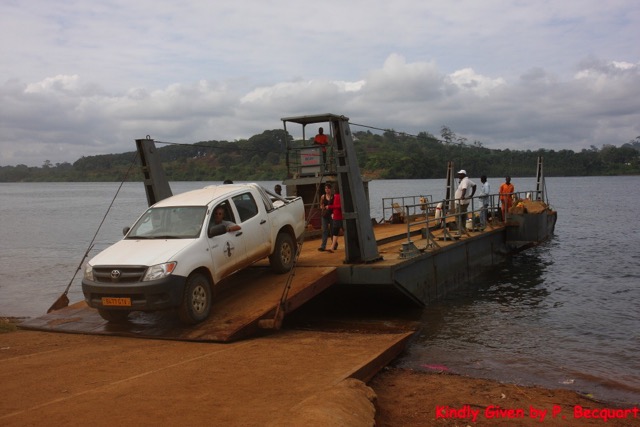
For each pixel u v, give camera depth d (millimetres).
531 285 15875
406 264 11898
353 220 11820
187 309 8727
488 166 123000
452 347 9719
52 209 70812
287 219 11672
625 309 12641
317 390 5812
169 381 6109
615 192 91562
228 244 9766
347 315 12320
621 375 8250
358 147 113625
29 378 6285
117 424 4738
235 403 5348
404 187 110000
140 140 12227
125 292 8406
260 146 98750
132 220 51344
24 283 19719
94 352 7711
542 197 26516
